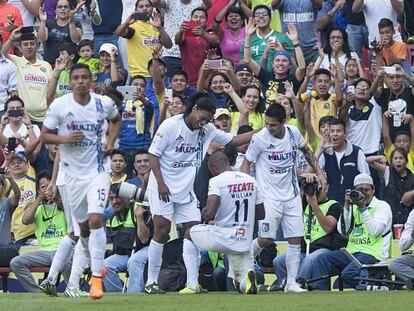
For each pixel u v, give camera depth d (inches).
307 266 1503.4
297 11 2025.1
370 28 2038.6
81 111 1198.3
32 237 1707.7
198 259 1402.6
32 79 1982.0
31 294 1407.5
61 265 1328.7
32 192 1718.8
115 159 1679.4
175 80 1882.4
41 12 2074.3
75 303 1189.7
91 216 1193.4
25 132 1852.9
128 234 1579.7
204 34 2003.0
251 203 1337.4
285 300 1204.5
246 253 1344.7
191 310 1083.3
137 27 2028.8
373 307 1093.1
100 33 2113.7
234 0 2025.1
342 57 1951.3
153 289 1391.5
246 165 1449.3
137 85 1870.1
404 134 1770.4
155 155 1363.2
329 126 1688.0
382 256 1498.5
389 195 1691.7
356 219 1514.5
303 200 1583.4
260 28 1988.2
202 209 1466.5
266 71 1932.8
